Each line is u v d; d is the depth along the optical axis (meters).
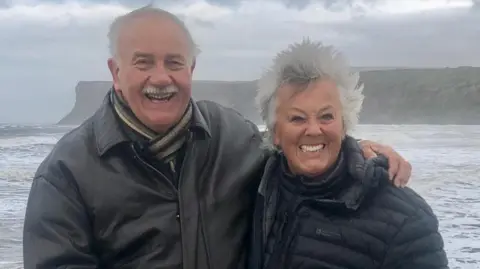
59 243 1.01
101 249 1.08
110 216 1.06
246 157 1.19
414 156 8.88
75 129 1.14
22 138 15.69
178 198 1.08
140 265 1.06
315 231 1.02
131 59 1.05
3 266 2.95
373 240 0.99
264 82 1.08
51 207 1.03
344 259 1.00
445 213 4.17
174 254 1.07
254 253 1.09
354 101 1.05
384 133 16.84
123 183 1.06
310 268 1.01
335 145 1.03
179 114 1.08
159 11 1.08
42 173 1.06
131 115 1.08
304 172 1.03
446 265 0.98
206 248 1.10
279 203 1.09
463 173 6.55
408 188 1.04
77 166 1.06
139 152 1.07
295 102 1.02
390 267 0.98
